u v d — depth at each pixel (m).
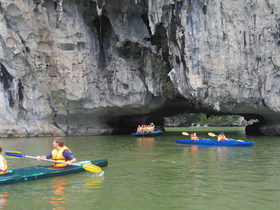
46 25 23.42
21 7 22.48
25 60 23.47
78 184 8.14
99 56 25.53
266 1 20.27
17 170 8.96
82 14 24.34
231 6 20.56
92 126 26.84
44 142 19.44
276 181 8.34
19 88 24.08
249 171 9.68
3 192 7.38
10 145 17.64
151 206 6.41
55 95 24.12
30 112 24.58
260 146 16.45
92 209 6.26
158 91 24.28
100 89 25.17
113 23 23.75
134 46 24.91
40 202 6.67
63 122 25.83
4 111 24.03
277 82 20.78
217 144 17.09
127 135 26.19
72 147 16.67
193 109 29.88
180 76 21.84
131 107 25.92
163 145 17.48
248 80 20.95
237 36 20.69
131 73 25.03
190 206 6.40
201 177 8.88
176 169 10.09
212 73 21.05
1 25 22.66
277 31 20.20
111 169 10.12
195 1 20.78
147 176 9.06
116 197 7.00
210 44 20.92
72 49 24.19
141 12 23.16
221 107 22.53
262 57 20.64
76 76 24.02
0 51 23.08
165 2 20.89
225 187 7.77
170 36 21.72
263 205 6.42
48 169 9.10
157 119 40.16
